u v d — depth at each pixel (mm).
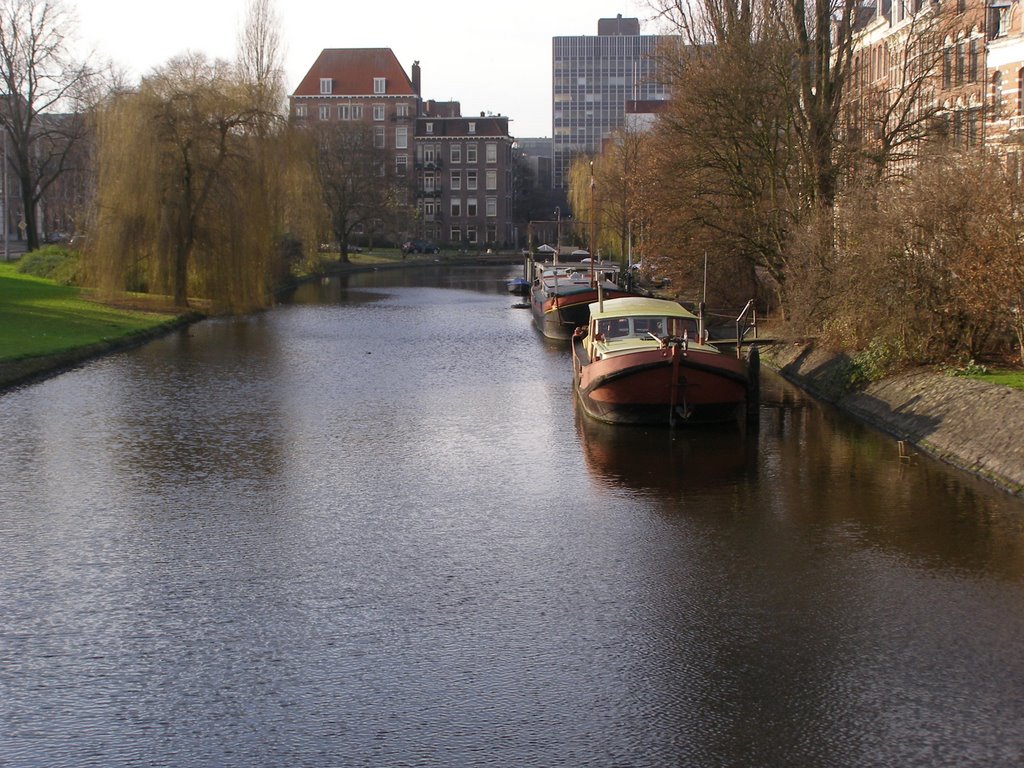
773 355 32781
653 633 11344
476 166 139375
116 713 9555
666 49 36250
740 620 11711
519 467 19297
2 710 9625
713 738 9055
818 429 22453
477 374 31766
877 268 23562
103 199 44906
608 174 67125
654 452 20500
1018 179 21203
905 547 14250
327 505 16609
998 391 19500
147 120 44688
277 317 49938
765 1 32750
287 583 12953
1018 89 38375
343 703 9727
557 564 13711
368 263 103312
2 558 13906
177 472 18672
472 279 86812
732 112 32750
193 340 39656
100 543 14570
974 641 11062
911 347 23844
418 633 11359
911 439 20703
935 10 31359
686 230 35344
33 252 62344
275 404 25859
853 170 30844
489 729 9227
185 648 10969
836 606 12117
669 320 25734
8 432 21984
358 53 139375
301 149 49719
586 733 9148
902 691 9898
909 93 36344
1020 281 20406
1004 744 8922
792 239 30984
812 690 9945
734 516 15906
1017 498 16469
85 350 33594
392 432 22438
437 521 15727
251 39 68562
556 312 41656
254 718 9445
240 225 46875
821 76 32156
